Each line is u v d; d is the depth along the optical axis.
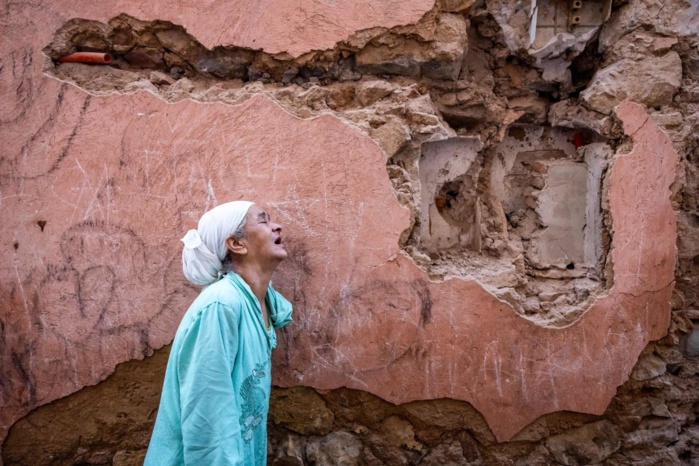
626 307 2.33
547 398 2.35
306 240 2.25
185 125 2.22
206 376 1.63
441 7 2.23
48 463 2.38
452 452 2.38
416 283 2.26
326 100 2.28
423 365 2.30
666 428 2.41
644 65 2.29
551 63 2.44
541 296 2.37
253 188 2.23
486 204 2.58
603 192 2.33
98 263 2.28
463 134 2.48
